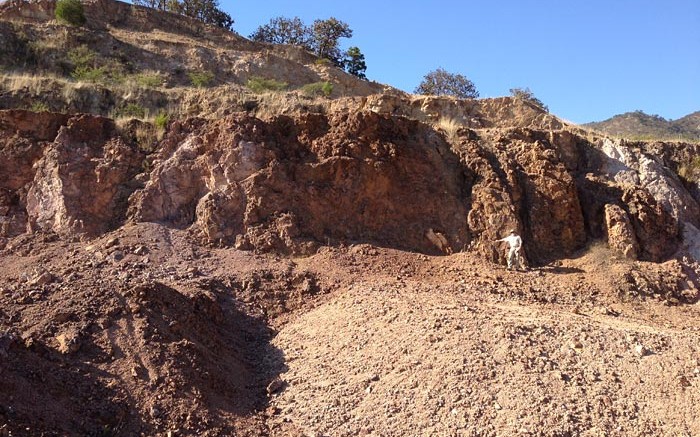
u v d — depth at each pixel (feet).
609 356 31.60
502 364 30.30
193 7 116.88
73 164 47.06
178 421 27.17
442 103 74.69
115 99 59.98
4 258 41.37
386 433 27.35
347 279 42.63
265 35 123.44
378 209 49.70
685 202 58.29
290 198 47.88
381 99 69.36
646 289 47.65
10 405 24.14
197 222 46.57
